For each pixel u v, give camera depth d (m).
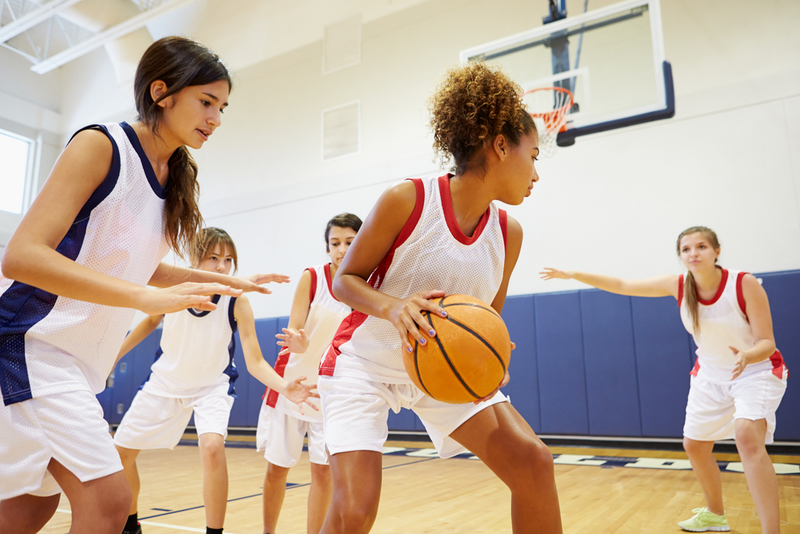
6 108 7.97
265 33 7.29
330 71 6.75
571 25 4.86
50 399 0.98
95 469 0.97
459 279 1.20
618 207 5.06
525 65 4.99
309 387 1.79
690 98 4.88
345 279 1.18
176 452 5.61
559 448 4.87
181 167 1.25
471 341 1.00
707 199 4.71
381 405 1.17
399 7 6.41
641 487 3.15
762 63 4.66
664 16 5.06
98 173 1.05
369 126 6.39
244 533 2.29
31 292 1.03
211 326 2.16
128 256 1.13
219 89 1.19
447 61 6.02
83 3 6.80
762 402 1.94
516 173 1.18
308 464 4.51
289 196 6.81
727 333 2.13
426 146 6.02
